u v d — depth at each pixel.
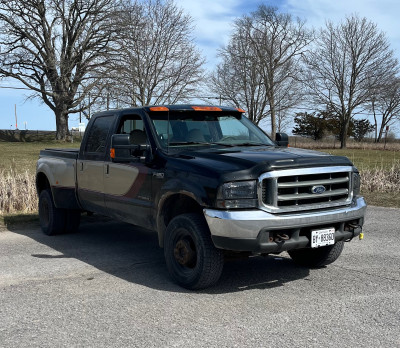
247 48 48.16
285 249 4.91
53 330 4.18
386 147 48.66
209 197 4.84
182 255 5.23
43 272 5.98
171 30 34.22
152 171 5.66
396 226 8.90
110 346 3.85
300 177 4.96
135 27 33.78
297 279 5.64
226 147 5.86
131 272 5.97
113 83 34.38
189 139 5.98
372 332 4.09
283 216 4.80
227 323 4.29
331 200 5.20
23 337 4.04
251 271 6.01
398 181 14.34
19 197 10.84
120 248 7.32
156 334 4.07
